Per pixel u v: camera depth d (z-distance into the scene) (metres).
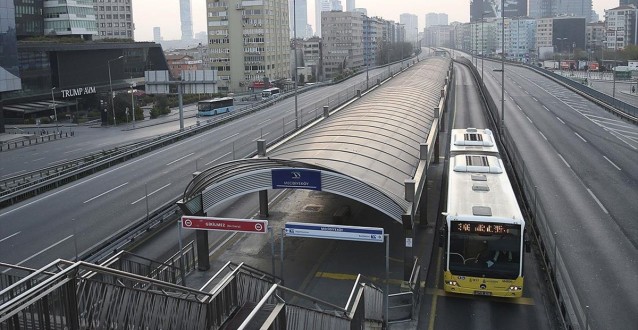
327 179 23.44
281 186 23.95
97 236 30.17
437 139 44.25
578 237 28.23
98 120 91.81
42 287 9.93
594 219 31.05
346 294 22.39
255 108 87.88
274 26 149.38
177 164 49.44
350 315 15.54
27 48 93.44
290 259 26.17
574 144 53.41
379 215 32.09
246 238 29.11
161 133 74.56
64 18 116.19
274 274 22.20
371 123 33.31
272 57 148.12
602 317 20.09
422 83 63.25
